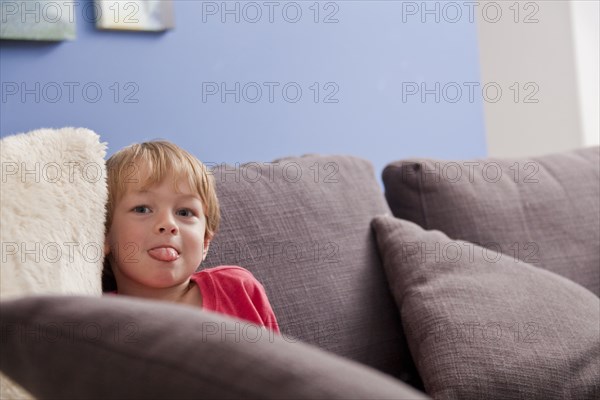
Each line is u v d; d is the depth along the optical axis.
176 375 0.74
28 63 1.93
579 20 3.22
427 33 2.86
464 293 1.67
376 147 2.72
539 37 3.31
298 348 0.78
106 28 2.05
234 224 1.61
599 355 1.65
